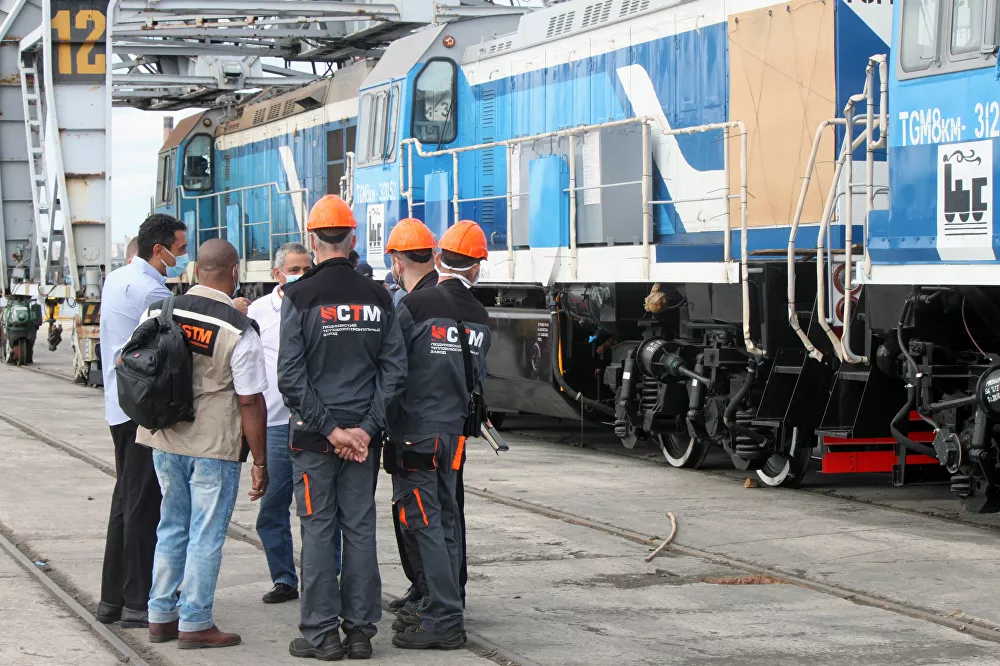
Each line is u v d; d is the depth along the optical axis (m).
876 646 5.95
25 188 23.11
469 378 6.27
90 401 17.83
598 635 6.19
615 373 12.16
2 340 25.91
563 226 12.48
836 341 9.20
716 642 6.04
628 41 12.33
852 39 9.90
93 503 9.77
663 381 11.52
